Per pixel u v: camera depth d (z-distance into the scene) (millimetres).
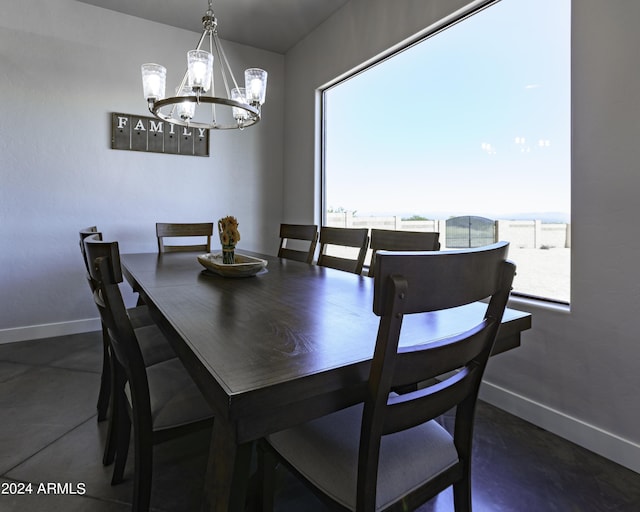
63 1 2859
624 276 1445
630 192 1423
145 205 3266
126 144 3154
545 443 1597
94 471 1386
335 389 715
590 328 1550
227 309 1129
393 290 619
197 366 752
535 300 1803
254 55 3709
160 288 1438
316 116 3412
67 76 2902
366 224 2973
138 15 3104
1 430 1643
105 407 1719
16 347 2680
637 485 1343
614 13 1454
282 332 914
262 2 2926
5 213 2752
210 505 774
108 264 972
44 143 2852
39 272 2883
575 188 1592
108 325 1077
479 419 1792
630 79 1414
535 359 1746
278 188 3936
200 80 1768
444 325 998
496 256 782
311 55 3416
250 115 2111
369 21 2734
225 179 3641
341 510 769
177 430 1097
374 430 692
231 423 625
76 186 2982
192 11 3043
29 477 1348
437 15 2215
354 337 882
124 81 3115
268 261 2275
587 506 1240
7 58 2699
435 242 1568
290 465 884
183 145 3412
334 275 1755
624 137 1436
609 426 1492
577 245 1588
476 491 1306
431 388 787
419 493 823
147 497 1096
